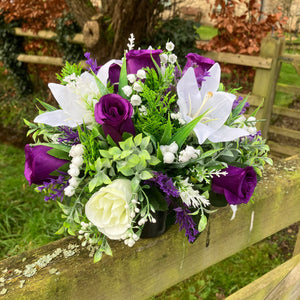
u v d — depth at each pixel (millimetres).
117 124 489
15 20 2898
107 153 501
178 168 551
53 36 2676
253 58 2111
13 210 1881
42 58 2801
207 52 2264
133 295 675
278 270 664
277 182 874
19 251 1562
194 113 584
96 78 529
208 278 1543
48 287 571
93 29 1850
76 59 2645
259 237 872
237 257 1682
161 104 533
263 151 625
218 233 765
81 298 609
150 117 528
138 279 667
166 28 2141
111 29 1860
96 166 502
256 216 827
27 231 1695
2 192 2033
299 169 946
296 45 2205
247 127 635
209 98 578
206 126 547
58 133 590
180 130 527
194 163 550
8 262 618
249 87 2303
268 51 2094
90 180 540
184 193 517
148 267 672
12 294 552
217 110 572
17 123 2752
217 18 2141
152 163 510
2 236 1687
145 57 569
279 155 2385
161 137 545
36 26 2777
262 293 624
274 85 2242
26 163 549
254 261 1654
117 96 492
